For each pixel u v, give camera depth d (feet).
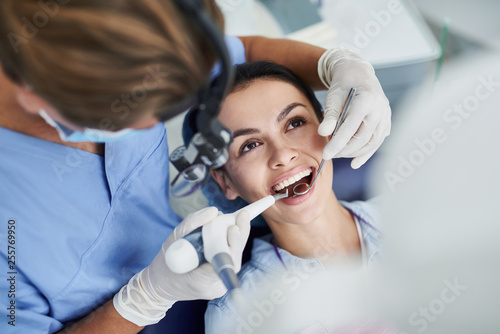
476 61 6.55
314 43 6.30
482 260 4.68
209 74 2.03
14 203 3.30
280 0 6.72
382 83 6.01
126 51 1.66
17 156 3.28
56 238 3.52
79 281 3.73
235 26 6.48
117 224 4.06
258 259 4.76
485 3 7.09
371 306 4.54
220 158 2.52
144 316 3.75
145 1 1.67
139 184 4.19
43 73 1.74
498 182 4.78
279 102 4.21
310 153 4.27
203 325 4.91
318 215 4.34
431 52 5.90
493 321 4.44
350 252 4.76
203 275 3.18
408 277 4.66
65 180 3.57
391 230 4.86
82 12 1.61
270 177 4.27
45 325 3.64
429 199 4.91
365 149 4.19
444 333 4.43
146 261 4.55
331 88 4.20
